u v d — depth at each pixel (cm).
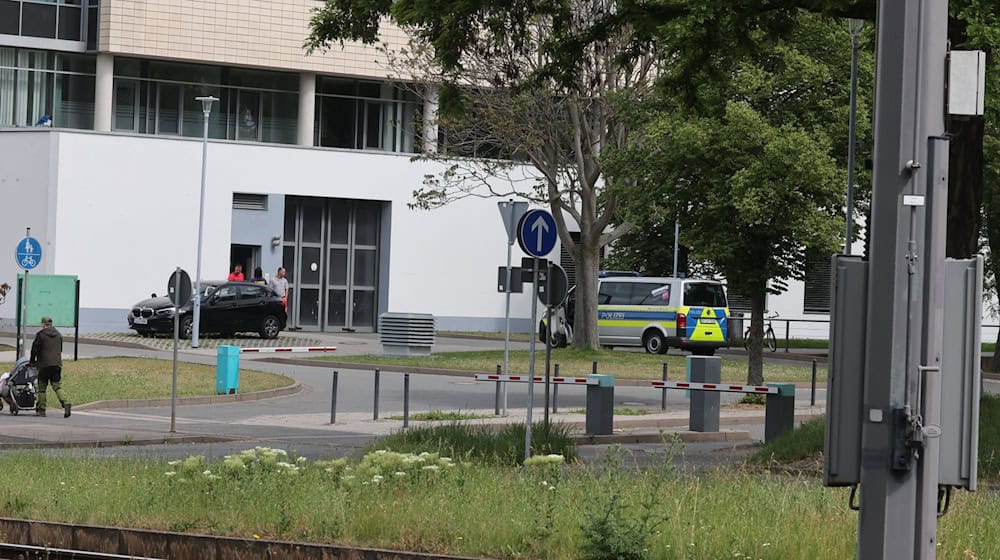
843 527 2044
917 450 1158
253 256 9806
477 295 10506
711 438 4459
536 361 7256
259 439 4091
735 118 5212
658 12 3459
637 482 2533
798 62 5228
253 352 7500
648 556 1878
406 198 10225
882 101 1171
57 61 9581
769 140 5219
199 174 9519
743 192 5250
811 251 5556
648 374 6756
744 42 3516
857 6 3206
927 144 1166
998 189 7394
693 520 2055
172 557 2125
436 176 10281
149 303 8388
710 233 5500
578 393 6034
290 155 9800
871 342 1163
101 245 9256
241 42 9731
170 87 9775
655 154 5559
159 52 9525
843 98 5356
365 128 10331
